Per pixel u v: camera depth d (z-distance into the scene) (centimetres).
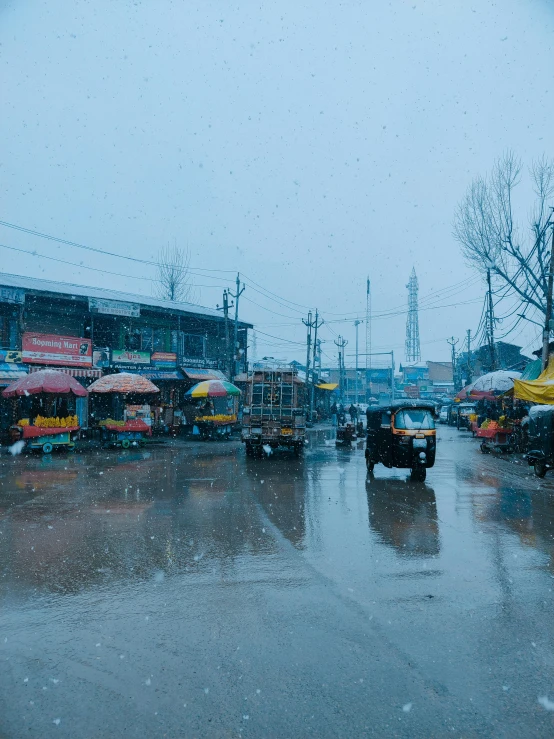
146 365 2948
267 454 2017
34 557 701
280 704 366
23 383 2003
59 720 350
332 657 430
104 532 831
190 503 1063
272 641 458
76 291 2833
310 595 566
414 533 831
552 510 1019
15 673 408
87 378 2755
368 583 602
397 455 1365
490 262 2752
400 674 404
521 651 440
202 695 377
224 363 3506
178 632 476
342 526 876
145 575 630
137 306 2855
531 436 1547
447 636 467
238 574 633
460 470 1652
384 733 336
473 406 4147
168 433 3044
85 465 1673
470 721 348
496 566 665
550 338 2175
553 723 346
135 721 348
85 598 558
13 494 1163
